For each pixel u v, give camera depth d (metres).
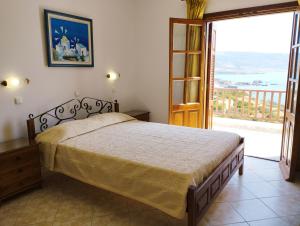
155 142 2.73
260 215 2.34
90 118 3.47
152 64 4.61
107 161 2.31
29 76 3.05
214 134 3.06
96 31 3.91
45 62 3.22
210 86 4.45
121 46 4.44
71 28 3.47
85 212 2.42
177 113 4.23
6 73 2.81
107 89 4.25
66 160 2.65
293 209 2.44
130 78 4.74
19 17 2.88
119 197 2.71
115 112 4.03
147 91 4.76
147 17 4.51
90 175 2.46
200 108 4.36
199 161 2.15
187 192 1.82
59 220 2.29
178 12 4.20
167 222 2.24
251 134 5.32
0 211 2.43
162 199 1.96
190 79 4.19
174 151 2.42
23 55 2.96
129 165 2.16
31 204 2.57
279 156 3.96
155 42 4.50
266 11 3.49
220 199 2.62
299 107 2.87
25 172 2.68
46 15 3.13
